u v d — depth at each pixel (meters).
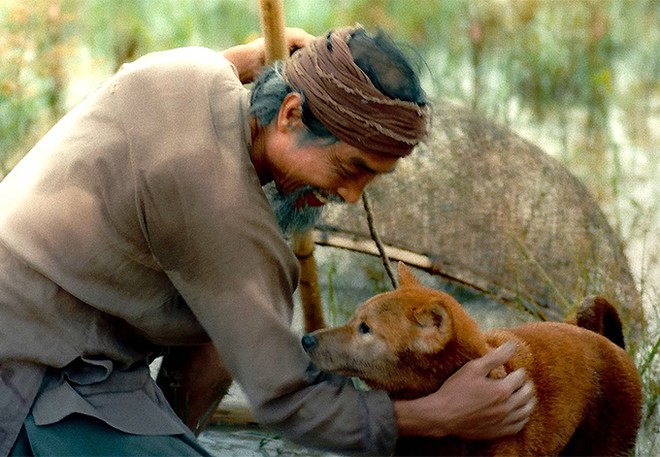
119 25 8.70
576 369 4.02
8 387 3.28
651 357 4.86
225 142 3.26
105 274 3.31
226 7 9.27
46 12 7.61
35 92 7.24
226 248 3.22
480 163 5.68
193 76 3.34
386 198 5.59
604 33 9.29
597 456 4.22
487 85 8.45
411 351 3.74
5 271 3.31
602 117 8.34
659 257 6.07
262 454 4.58
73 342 3.33
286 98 3.21
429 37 9.25
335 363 3.82
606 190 7.02
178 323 3.47
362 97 3.13
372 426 3.35
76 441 3.27
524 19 9.20
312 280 4.49
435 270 5.50
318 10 9.11
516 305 5.45
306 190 3.41
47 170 3.34
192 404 4.13
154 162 3.21
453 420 3.41
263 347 3.28
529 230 5.54
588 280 5.31
